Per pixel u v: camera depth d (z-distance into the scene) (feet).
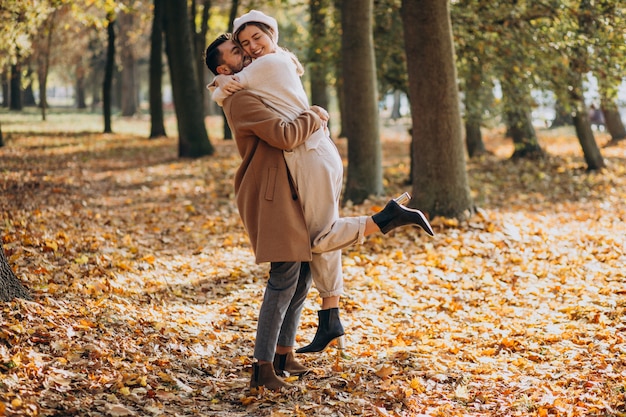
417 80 32.55
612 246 28.27
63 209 35.29
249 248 30.19
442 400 13.73
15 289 15.78
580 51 37.73
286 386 13.80
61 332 14.65
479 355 16.74
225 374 14.87
